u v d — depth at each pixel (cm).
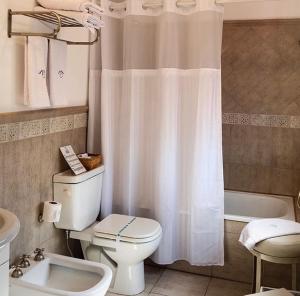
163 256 279
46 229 240
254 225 220
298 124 326
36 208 226
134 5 270
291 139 330
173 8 260
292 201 322
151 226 254
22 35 191
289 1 312
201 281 280
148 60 275
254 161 343
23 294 187
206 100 260
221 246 275
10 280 191
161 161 271
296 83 321
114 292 259
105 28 273
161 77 265
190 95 269
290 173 335
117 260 251
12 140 199
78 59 270
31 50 192
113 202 296
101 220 280
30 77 192
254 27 324
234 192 346
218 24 256
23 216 214
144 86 278
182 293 262
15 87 199
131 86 276
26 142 211
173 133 270
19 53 201
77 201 243
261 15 320
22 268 206
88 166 263
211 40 256
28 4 204
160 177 272
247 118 338
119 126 288
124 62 278
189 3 260
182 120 274
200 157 265
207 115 262
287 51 319
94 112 288
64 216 245
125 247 241
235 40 330
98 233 247
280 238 201
